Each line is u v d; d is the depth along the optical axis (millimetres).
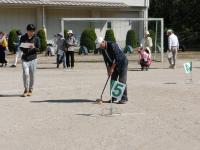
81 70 26578
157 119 11867
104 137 9969
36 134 10297
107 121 11680
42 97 15734
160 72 25344
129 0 47062
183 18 53844
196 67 28094
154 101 14773
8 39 38844
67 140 9727
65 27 42469
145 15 47844
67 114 12633
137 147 9109
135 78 21953
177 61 33000
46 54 38188
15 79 21375
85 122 11570
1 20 41406
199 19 52625
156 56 34812
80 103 14469
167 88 17969
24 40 15836
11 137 10031
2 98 15555
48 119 11961
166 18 56500
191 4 52594
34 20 42844
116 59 14102
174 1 54062
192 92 16828
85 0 44906
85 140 9711
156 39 34531
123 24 39906
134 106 13859
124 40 39781
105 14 46406
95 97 15672
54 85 19047
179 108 13469
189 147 9070
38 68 27828
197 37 52500
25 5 41531
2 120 11859
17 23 42156
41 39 39406
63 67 27984
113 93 12734
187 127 10898
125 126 11070
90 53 39250
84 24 43312
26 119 11977
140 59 26875
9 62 31766
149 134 10211
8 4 40688
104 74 24047
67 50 27578
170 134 10195
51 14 43844
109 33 38125
